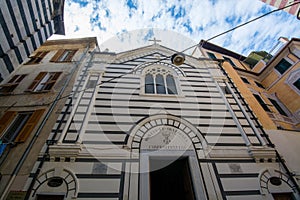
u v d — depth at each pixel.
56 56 13.37
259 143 7.64
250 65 20.03
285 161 7.09
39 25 9.78
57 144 6.66
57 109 8.59
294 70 13.83
